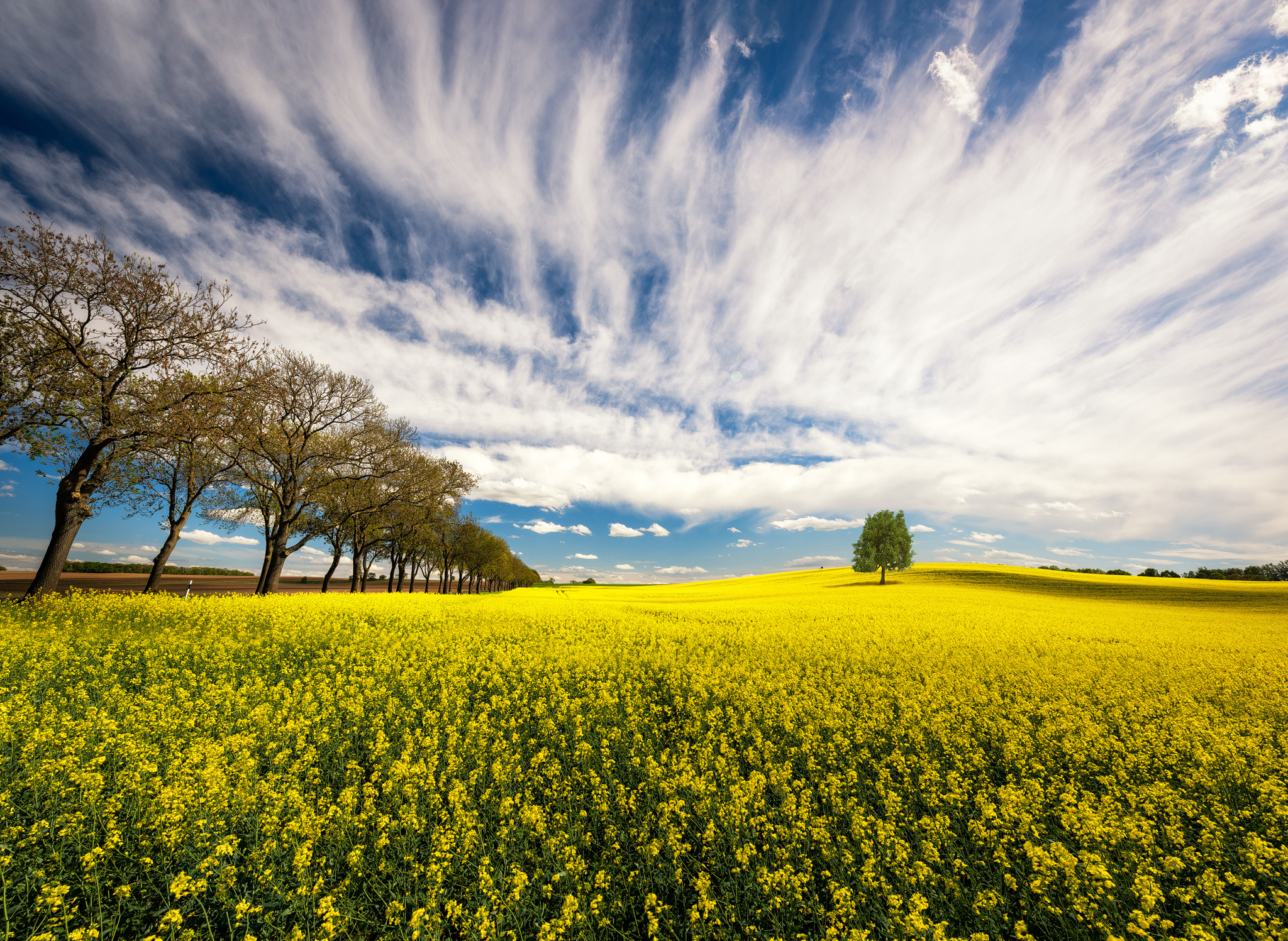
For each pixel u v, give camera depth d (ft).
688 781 18.54
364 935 12.87
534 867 15.34
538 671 36.52
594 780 19.29
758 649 46.09
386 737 22.89
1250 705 31.63
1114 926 13.07
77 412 58.23
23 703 25.04
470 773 19.72
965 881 15.31
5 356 54.39
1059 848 13.96
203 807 15.99
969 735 25.31
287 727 22.71
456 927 13.20
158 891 13.38
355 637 45.60
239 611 55.42
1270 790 18.89
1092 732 25.41
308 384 97.40
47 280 57.21
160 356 64.44
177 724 23.35
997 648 47.60
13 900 12.91
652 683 35.19
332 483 101.09
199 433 66.44
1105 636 57.47
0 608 47.11
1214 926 13.33
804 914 13.51
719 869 14.88
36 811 16.06
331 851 14.87
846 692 32.40
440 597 105.70
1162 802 18.76
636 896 14.40
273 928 12.75
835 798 18.48
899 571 212.43
